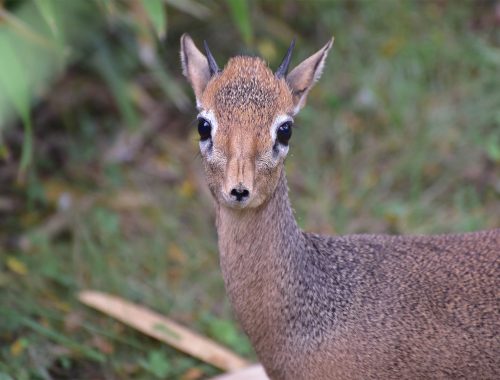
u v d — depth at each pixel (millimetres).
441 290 8023
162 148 13055
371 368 7945
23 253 11469
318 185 12445
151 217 12102
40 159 12688
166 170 12758
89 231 11719
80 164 12773
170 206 12266
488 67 13266
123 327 10516
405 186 12406
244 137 7168
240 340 10438
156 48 13617
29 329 10391
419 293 8008
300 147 12883
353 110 13195
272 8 14297
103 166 12734
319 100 13336
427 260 8203
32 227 11836
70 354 10125
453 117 12836
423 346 7898
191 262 11547
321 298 7953
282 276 7797
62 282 11062
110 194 12359
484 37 13695
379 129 13039
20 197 12266
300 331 7918
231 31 13969
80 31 12602
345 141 12797
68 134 13078
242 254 7723
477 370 7988
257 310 7871
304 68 7953
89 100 13461
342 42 13789
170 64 13664
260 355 8117
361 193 12250
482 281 8055
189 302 10992
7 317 10414
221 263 7906
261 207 7574
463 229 11586
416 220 11844
